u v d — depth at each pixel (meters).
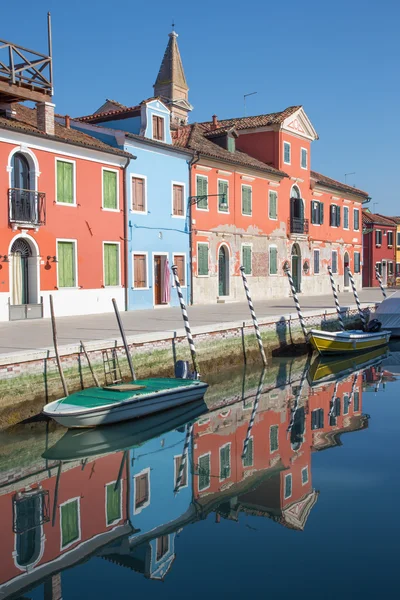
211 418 14.86
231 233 33.75
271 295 37.91
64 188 23.58
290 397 17.17
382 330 28.83
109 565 7.61
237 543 8.16
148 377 16.78
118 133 26.28
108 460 11.73
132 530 8.64
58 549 8.05
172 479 10.68
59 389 13.89
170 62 57.69
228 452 12.18
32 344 14.92
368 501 9.56
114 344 15.52
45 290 22.83
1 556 7.86
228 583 7.09
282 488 10.16
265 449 12.35
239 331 21.27
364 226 60.97
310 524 8.70
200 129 35.91
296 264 41.84
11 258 21.81
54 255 23.16
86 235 24.62
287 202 39.47
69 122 27.70
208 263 32.06
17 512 9.27
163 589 6.95
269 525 8.71
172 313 25.58
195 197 30.52
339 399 16.95
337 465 11.36
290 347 24.41
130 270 26.88
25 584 7.14
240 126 39.12
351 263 49.94
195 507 9.44
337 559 7.68
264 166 36.59
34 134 21.78
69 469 11.21
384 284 62.44
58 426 13.28
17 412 12.88
